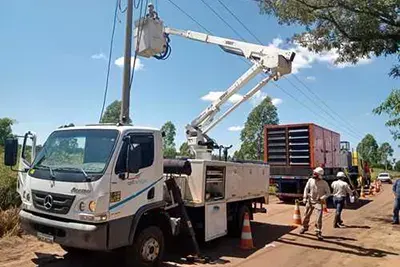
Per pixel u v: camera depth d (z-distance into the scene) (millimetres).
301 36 14062
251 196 11383
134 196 6852
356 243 10695
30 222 6809
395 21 11633
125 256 6992
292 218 14883
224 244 9914
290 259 8633
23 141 7887
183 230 8656
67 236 6316
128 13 10500
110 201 6387
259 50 11664
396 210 14539
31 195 6965
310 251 9523
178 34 13078
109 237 6324
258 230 12180
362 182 28516
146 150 7281
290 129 19938
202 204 8859
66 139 7273
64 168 6785
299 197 19516
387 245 10508
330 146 22062
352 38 12945
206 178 9070
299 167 19594
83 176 6406
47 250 8398
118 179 6566
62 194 6492
